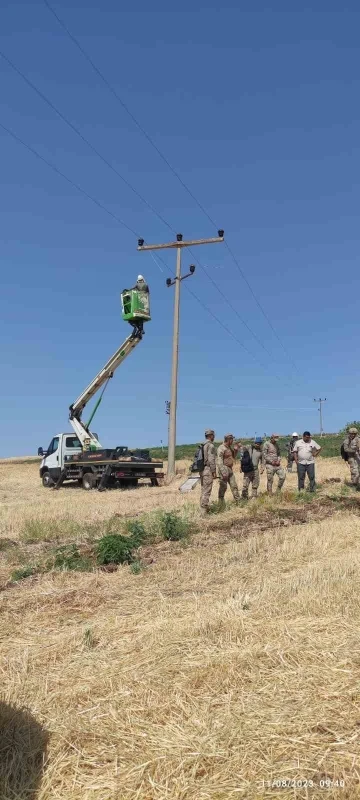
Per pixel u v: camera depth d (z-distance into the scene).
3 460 56.38
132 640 5.51
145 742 3.75
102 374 27.81
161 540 10.82
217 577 7.71
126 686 4.54
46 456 29.38
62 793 3.34
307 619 5.67
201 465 14.16
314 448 17.73
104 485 24.92
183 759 3.54
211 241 27.14
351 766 3.39
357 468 18.25
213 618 5.73
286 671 4.59
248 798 3.21
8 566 9.30
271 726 3.85
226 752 3.60
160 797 3.26
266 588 6.75
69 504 18.25
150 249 28.25
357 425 38.59
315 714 3.96
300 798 3.20
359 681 4.37
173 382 28.05
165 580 7.68
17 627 6.12
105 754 3.66
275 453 17.12
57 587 7.61
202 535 11.16
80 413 28.69
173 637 5.39
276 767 3.44
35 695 4.47
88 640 5.52
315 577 7.07
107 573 8.33
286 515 13.59
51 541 11.59
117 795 3.30
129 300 26.45
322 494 17.52
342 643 5.04
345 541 9.73
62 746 3.77
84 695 4.44
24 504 19.08
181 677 4.60
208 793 3.26
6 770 3.52
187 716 4.04
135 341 27.23
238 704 4.14
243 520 12.98
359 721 3.85
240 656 4.85
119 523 12.81
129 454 26.44
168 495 20.09
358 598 6.21
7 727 3.97
